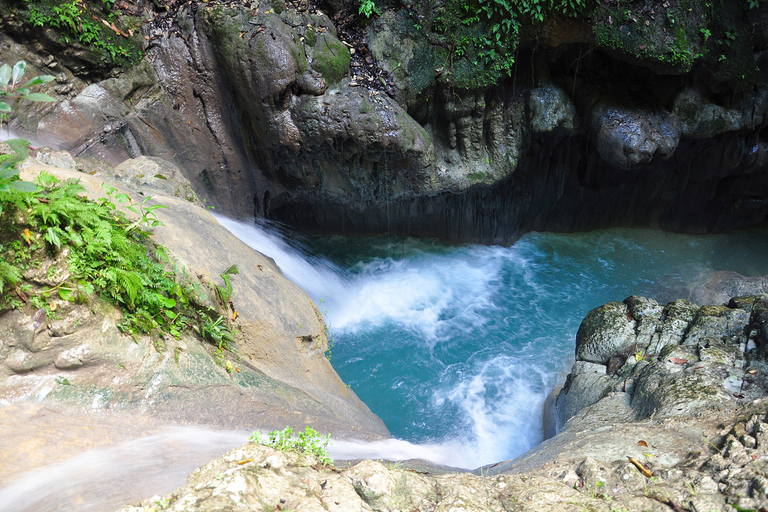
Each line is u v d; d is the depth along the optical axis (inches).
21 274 159.5
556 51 378.0
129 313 179.6
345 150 362.3
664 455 154.6
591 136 394.3
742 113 388.8
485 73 358.9
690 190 463.2
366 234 461.1
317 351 268.1
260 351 234.2
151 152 364.5
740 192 462.6
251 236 384.5
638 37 347.6
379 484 126.4
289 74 332.2
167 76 360.2
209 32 344.5
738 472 134.4
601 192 462.9
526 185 445.4
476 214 452.4
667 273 453.7
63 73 330.0
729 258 467.2
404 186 397.7
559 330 397.1
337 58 345.4
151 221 213.9
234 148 385.4
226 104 370.0
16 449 147.1
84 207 172.2
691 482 135.2
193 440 170.2
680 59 351.9
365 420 261.0
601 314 272.4
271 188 411.2
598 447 161.9
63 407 161.3
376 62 360.2
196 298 206.5
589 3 339.0
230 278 236.1
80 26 322.7
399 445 238.8
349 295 426.3
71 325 165.2
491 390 341.7
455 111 376.8
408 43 358.3
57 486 140.2
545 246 477.4
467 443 298.8
